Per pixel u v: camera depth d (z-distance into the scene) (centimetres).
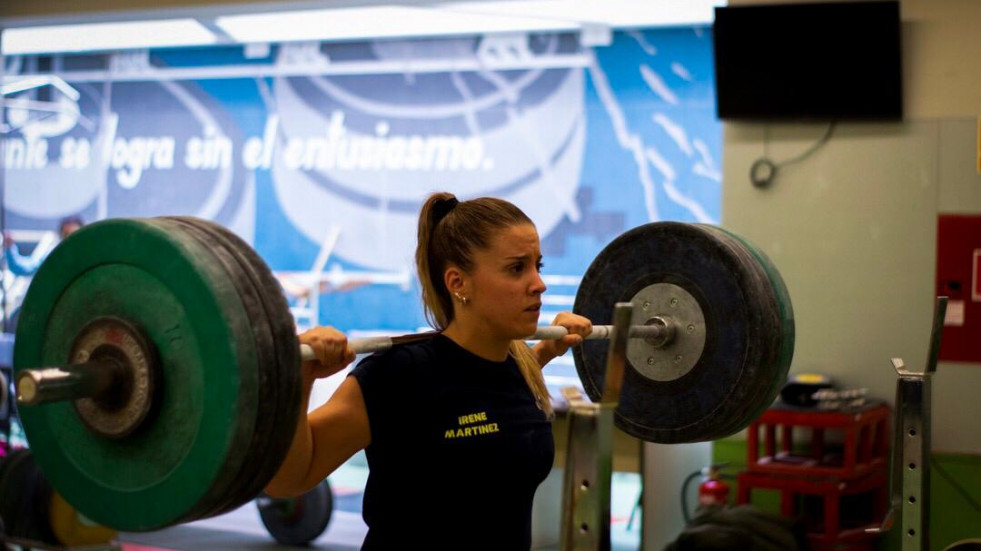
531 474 174
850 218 455
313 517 505
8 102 686
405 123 617
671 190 562
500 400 174
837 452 455
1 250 666
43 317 153
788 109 455
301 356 150
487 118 600
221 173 653
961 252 441
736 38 457
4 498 407
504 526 172
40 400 139
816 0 452
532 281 171
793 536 385
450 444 167
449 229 176
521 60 592
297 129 638
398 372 168
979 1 440
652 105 565
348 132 628
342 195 630
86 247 149
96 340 148
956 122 443
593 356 243
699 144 556
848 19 443
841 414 412
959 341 439
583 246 580
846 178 456
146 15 576
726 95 462
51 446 153
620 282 239
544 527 500
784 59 452
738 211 472
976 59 440
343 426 164
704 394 226
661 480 458
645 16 546
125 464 148
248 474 146
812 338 461
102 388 145
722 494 429
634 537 511
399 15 565
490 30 589
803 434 459
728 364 223
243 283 145
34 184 689
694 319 228
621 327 149
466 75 604
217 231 151
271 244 644
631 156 570
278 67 640
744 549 373
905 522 220
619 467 465
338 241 631
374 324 622
